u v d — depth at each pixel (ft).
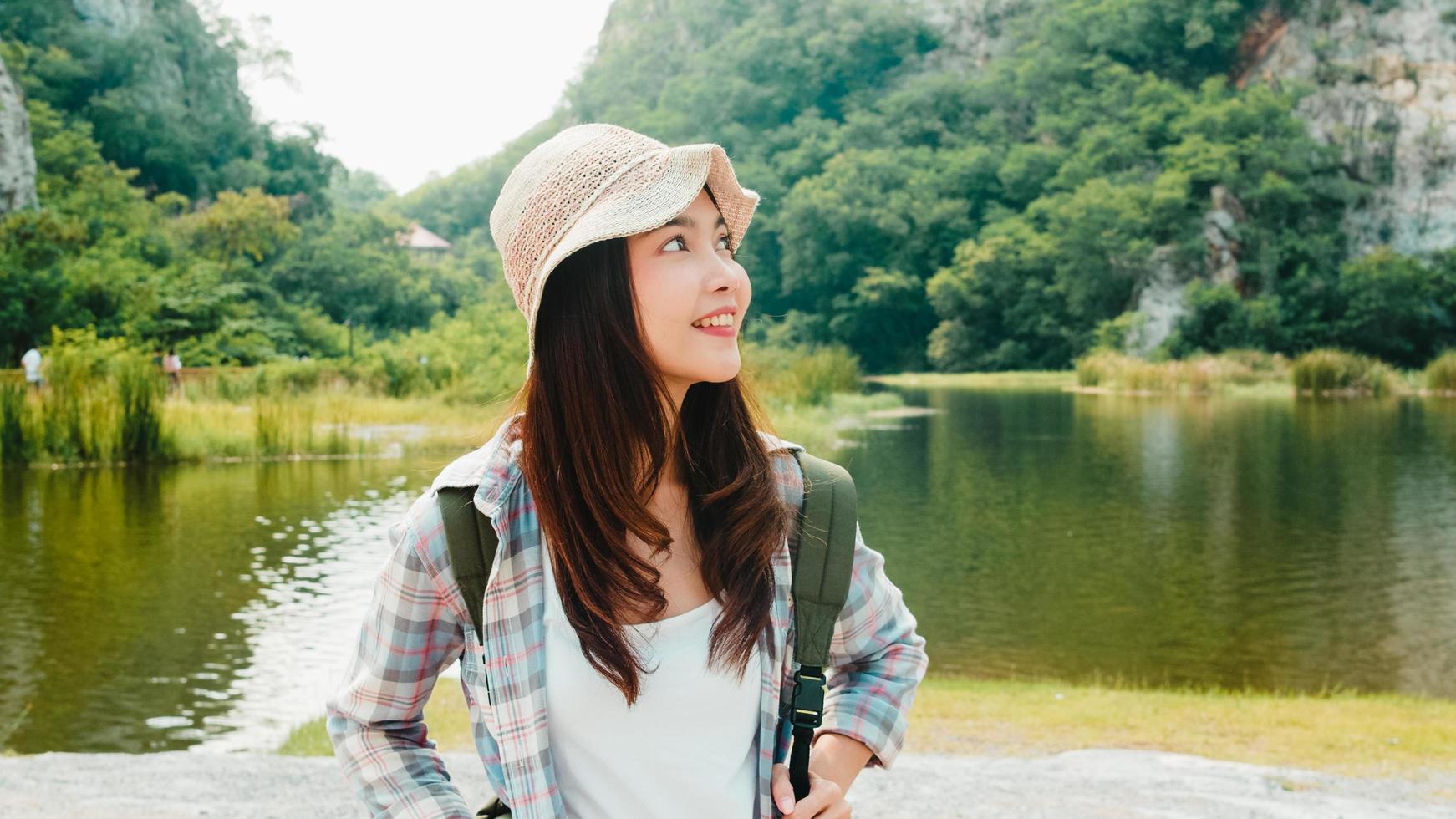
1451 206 203.21
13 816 12.35
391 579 3.51
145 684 20.94
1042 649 25.04
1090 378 152.46
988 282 214.69
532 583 3.46
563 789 3.45
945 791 13.50
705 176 3.43
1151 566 34.35
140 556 33.47
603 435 3.39
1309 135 215.51
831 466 3.77
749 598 3.45
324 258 170.30
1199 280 190.60
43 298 109.60
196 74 218.79
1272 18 240.94
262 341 119.65
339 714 3.72
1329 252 200.44
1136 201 203.62
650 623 3.43
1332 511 44.57
